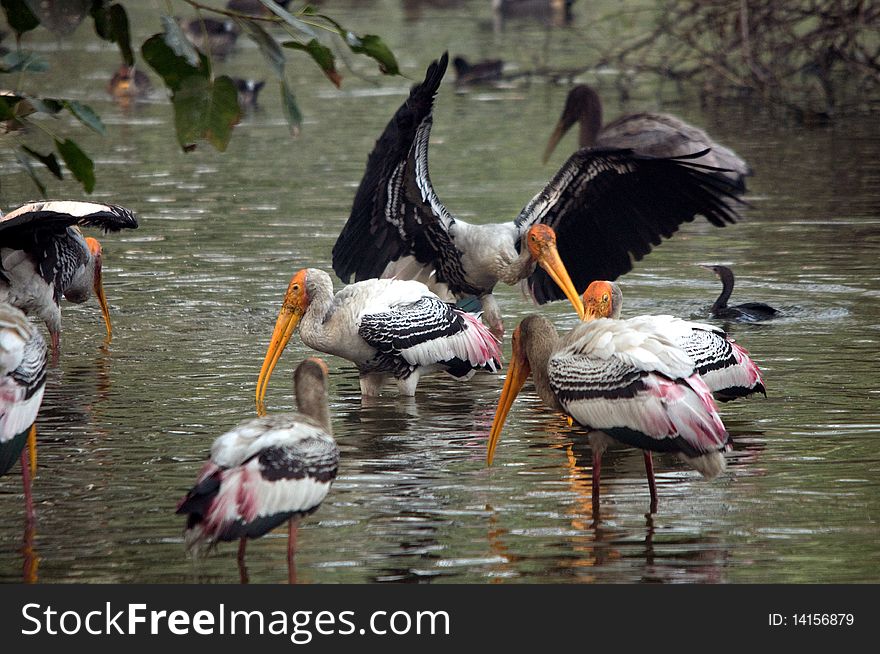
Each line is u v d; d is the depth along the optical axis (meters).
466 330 14.32
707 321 16.56
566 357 10.54
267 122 35.78
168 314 17.19
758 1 35.16
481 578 8.94
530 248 15.62
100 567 9.11
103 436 12.12
